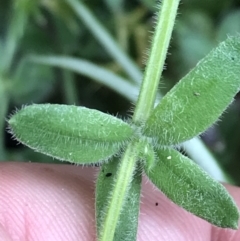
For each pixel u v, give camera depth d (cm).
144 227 7
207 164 8
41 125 5
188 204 5
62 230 6
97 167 7
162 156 5
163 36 5
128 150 5
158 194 7
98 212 5
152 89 5
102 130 5
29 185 6
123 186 5
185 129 5
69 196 6
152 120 5
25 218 6
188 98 5
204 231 7
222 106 5
